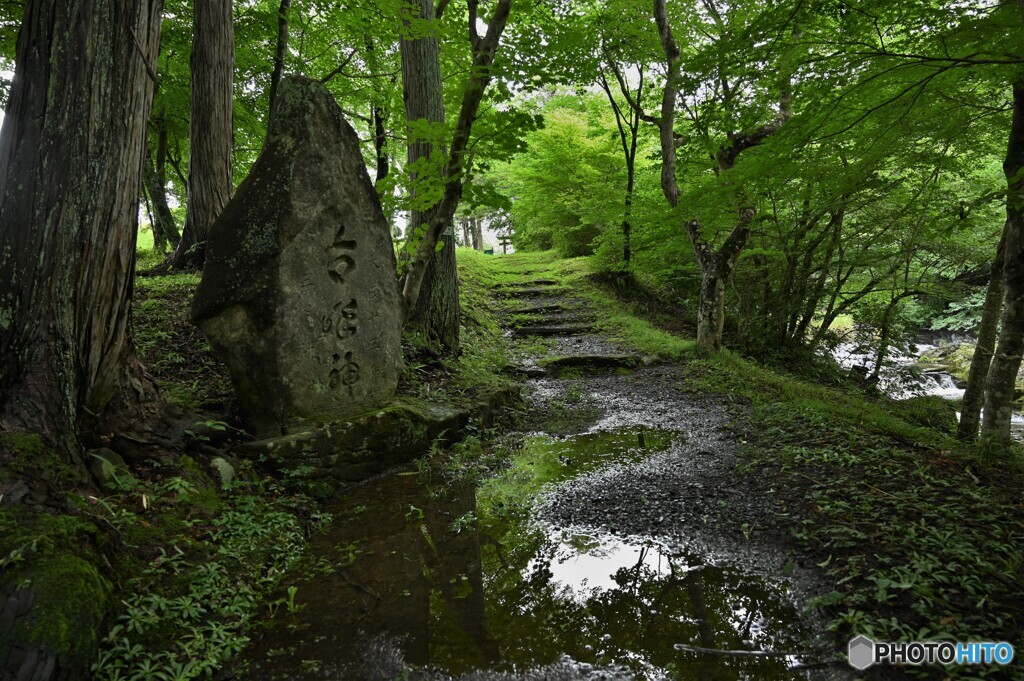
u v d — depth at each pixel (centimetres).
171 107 1026
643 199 1191
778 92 477
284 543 319
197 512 310
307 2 866
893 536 305
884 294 1148
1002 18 352
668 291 1352
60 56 289
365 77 984
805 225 965
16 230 284
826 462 426
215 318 400
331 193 429
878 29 414
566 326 1080
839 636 236
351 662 228
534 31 581
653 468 454
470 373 690
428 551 324
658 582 287
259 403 408
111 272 317
